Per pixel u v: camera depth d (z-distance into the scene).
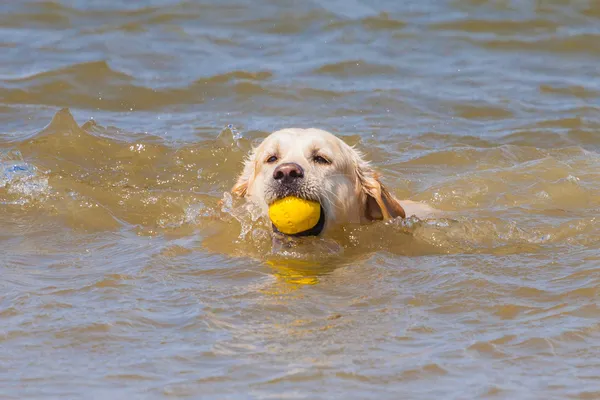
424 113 15.26
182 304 7.82
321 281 8.48
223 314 7.58
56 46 17.70
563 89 16.39
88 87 15.98
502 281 8.39
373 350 6.88
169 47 17.94
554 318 7.49
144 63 17.14
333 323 7.40
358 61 17.50
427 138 14.13
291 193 9.11
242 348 6.91
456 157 13.25
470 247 9.60
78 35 18.33
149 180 12.05
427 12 20.03
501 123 14.86
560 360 6.74
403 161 13.12
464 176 12.39
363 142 13.80
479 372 6.53
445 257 9.24
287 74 16.80
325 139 9.98
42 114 14.76
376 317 7.54
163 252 9.27
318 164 9.74
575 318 7.48
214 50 17.89
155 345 7.00
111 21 19.08
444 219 10.40
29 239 9.70
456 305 7.81
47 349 6.95
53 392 6.28
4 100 15.27
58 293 8.05
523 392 6.23
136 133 13.91
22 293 8.02
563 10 19.89
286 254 9.32
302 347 6.94
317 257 9.27
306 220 9.09
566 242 9.69
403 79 16.77
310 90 16.09
